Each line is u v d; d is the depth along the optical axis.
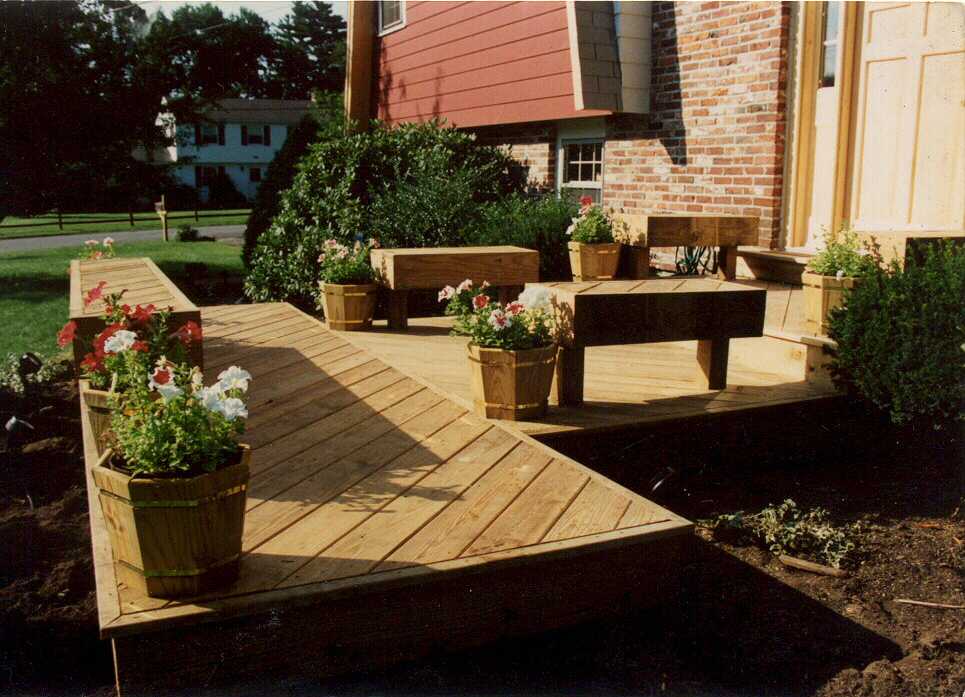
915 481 4.39
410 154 10.37
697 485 4.38
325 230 9.67
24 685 2.83
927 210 6.08
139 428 2.62
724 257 7.20
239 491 2.60
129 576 2.59
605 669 2.78
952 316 4.09
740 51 7.19
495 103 10.45
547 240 8.49
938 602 3.17
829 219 6.83
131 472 2.54
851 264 5.12
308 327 7.19
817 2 6.75
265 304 8.43
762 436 4.67
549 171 10.05
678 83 7.94
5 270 15.02
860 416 4.87
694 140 7.79
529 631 2.95
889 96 6.33
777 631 2.99
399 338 6.72
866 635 2.96
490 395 4.38
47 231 26.19
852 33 6.54
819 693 2.63
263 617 2.56
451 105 11.53
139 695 2.46
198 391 2.72
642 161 8.51
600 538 3.00
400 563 2.80
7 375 6.46
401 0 12.66
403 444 4.10
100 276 6.32
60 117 13.49
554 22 9.11
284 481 3.62
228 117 53.91
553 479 3.62
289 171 12.86
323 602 2.62
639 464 4.38
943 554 3.54
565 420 4.36
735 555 3.58
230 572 2.64
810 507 4.07
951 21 5.81
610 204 9.03
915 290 4.27
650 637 2.97
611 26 8.16
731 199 7.43
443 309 9.33
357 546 2.95
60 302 11.39
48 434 5.51
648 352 6.20
